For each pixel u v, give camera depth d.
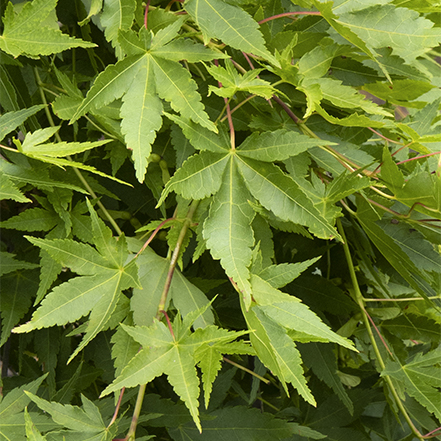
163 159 0.74
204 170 0.65
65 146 0.65
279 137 0.66
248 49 0.66
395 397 0.74
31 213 0.71
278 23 0.72
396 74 0.74
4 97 0.69
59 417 0.65
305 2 0.70
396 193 0.69
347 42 0.71
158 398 0.75
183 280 0.69
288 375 0.64
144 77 0.65
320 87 0.69
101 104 0.65
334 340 0.64
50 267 0.69
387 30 0.71
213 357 0.64
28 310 0.75
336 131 0.74
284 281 0.66
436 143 0.73
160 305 0.66
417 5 0.71
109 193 0.73
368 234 0.72
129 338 0.66
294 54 0.72
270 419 0.75
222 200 0.66
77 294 0.64
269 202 0.66
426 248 0.72
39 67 0.75
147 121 0.65
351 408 0.75
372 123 0.68
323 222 0.65
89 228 0.71
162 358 0.63
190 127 0.65
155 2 0.72
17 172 0.67
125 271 0.65
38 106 0.68
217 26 0.67
